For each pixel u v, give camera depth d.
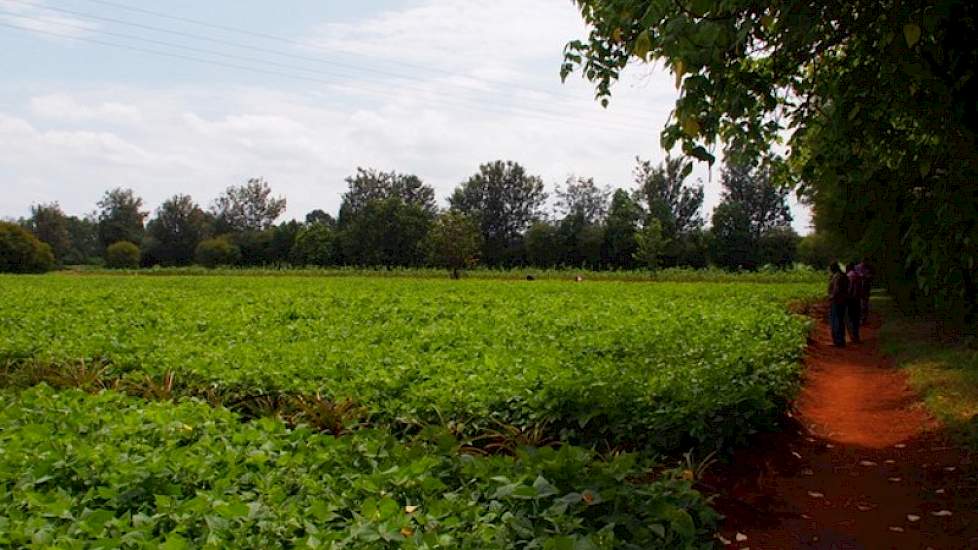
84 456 5.82
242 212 107.94
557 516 5.23
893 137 7.97
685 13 5.44
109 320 17.81
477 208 93.94
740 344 13.23
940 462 8.35
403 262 76.38
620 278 57.09
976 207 7.39
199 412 7.68
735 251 68.62
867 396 12.83
